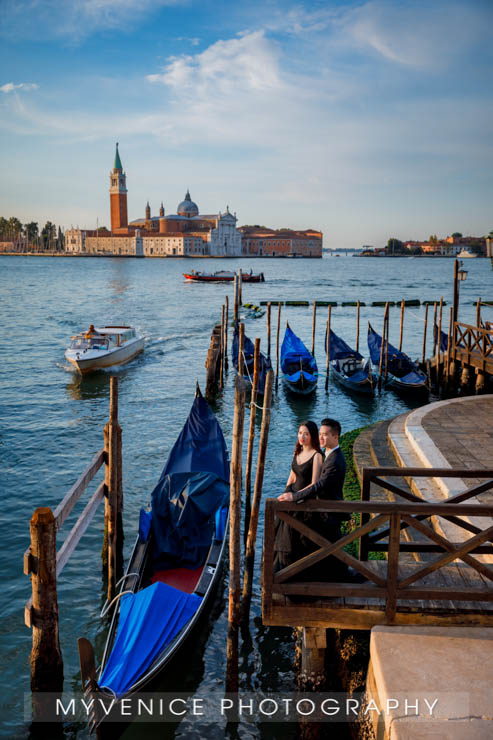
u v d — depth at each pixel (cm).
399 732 405
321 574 541
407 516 508
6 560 1032
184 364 2952
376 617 524
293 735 666
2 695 722
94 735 678
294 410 2145
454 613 518
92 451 1630
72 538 798
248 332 4141
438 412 1366
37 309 5319
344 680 652
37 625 672
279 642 827
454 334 2242
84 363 2595
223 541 969
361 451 1275
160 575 926
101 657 804
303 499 507
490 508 487
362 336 4044
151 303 6081
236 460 705
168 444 1691
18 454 1583
